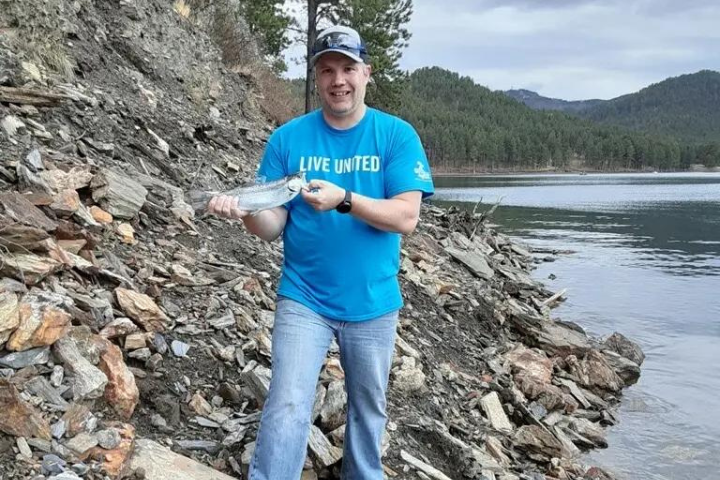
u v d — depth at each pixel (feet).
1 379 10.17
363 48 9.99
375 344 10.52
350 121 10.22
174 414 12.79
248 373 14.25
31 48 26.16
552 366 28.04
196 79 47.14
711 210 123.24
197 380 14.21
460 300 31.68
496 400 21.98
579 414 24.95
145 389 12.93
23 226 13.65
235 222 25.67
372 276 10.29
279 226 10.41
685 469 21.18
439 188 196.75
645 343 35.27
